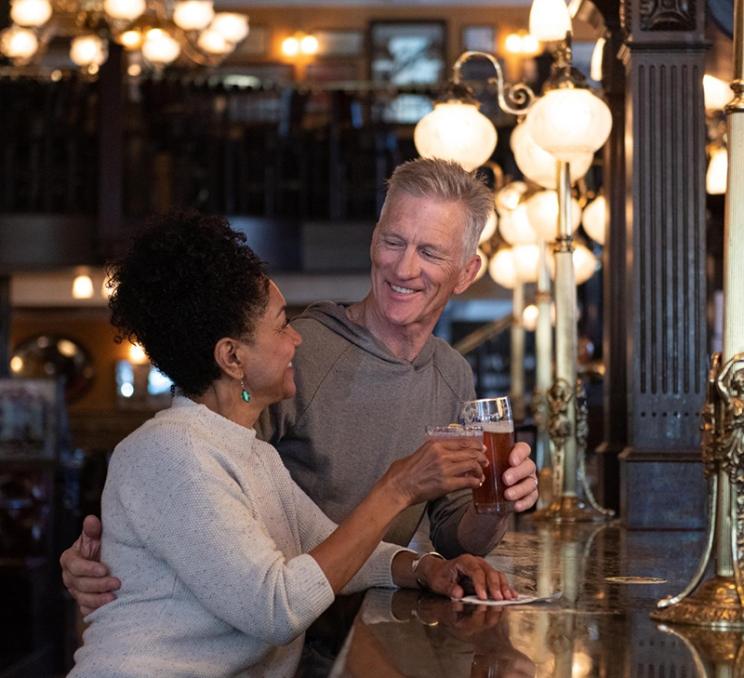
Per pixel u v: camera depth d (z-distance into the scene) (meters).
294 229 14.15
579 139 4.34
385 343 3.00
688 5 4.44
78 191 14.05
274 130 14.39
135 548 2.26
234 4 19.28
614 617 2.25
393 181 2.94
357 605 2.68
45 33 13.86
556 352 4.70
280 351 2.42
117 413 17.45
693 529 4.18
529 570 2.96
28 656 9.90
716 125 6.16
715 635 2.05
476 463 2.40
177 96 14.13
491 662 1.83
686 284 4.37
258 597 2.18
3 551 10.79
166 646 2.23
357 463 2.99
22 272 13.94
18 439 10.91
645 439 4.26
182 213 2.40
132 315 2.38
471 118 4.79
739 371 2.18
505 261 7.73
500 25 19.17
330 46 19.42
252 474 2.40
